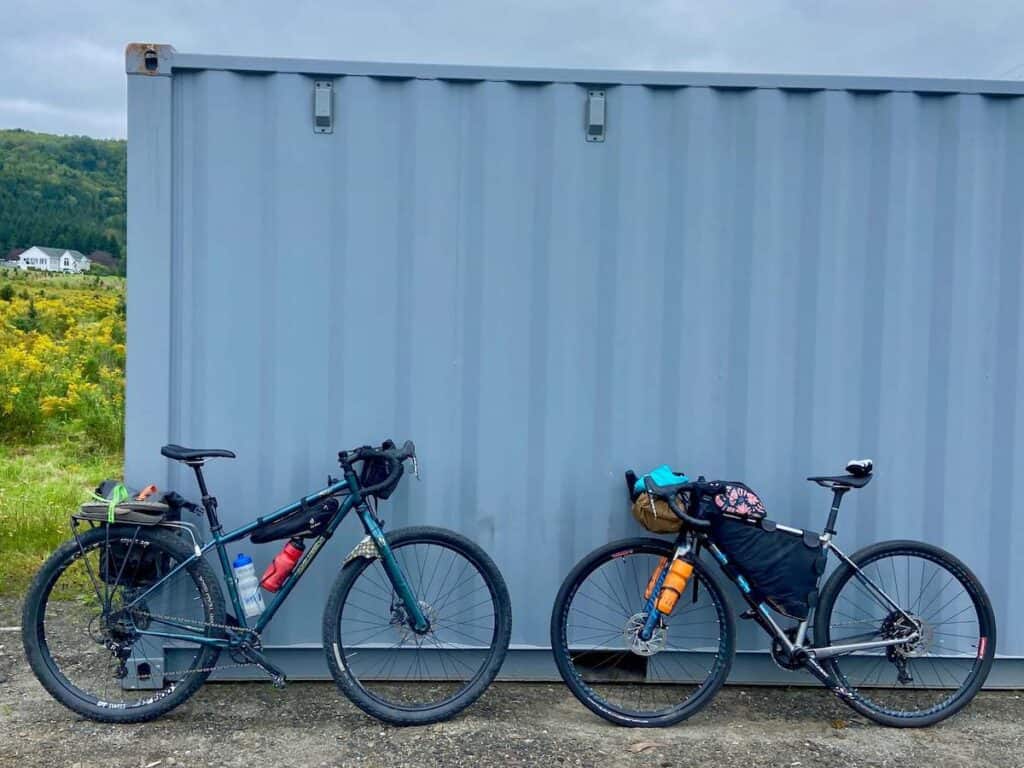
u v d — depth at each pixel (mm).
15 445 8922
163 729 3225
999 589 3689
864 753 3156
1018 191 3621
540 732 3260
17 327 11625
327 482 3588
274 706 3432
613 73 3529
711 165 3576
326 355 3566
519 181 3564
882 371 3637
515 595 3645
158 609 3475
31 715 3324
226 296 3531
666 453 3635
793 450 3650
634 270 3594
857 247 3613
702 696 3365
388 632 3619
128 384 3480
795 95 3576
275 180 3514
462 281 3578
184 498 3537
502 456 3611
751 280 3605
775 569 3312
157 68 3426
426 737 3191
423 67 3510
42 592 3244
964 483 3666
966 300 3643
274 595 3467
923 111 3594
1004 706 3598
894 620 3451
